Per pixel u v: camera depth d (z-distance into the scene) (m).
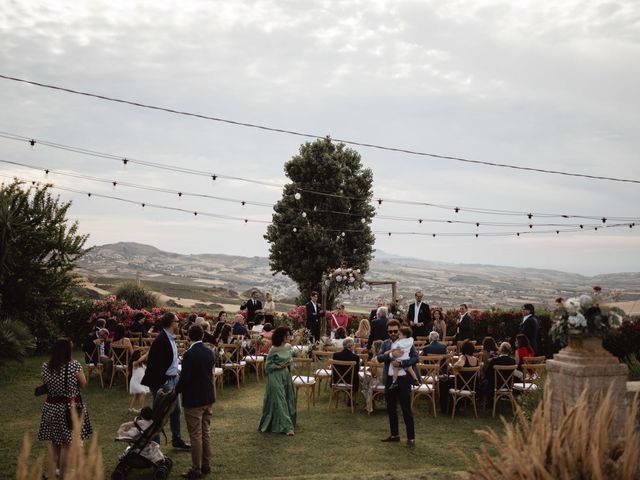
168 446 8.39
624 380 5.96
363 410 11.12
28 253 18.03
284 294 90.75
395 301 20.80
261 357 14.55
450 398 11.49
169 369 7.93
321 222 32.81
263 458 7.84
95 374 14.59
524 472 3.98
